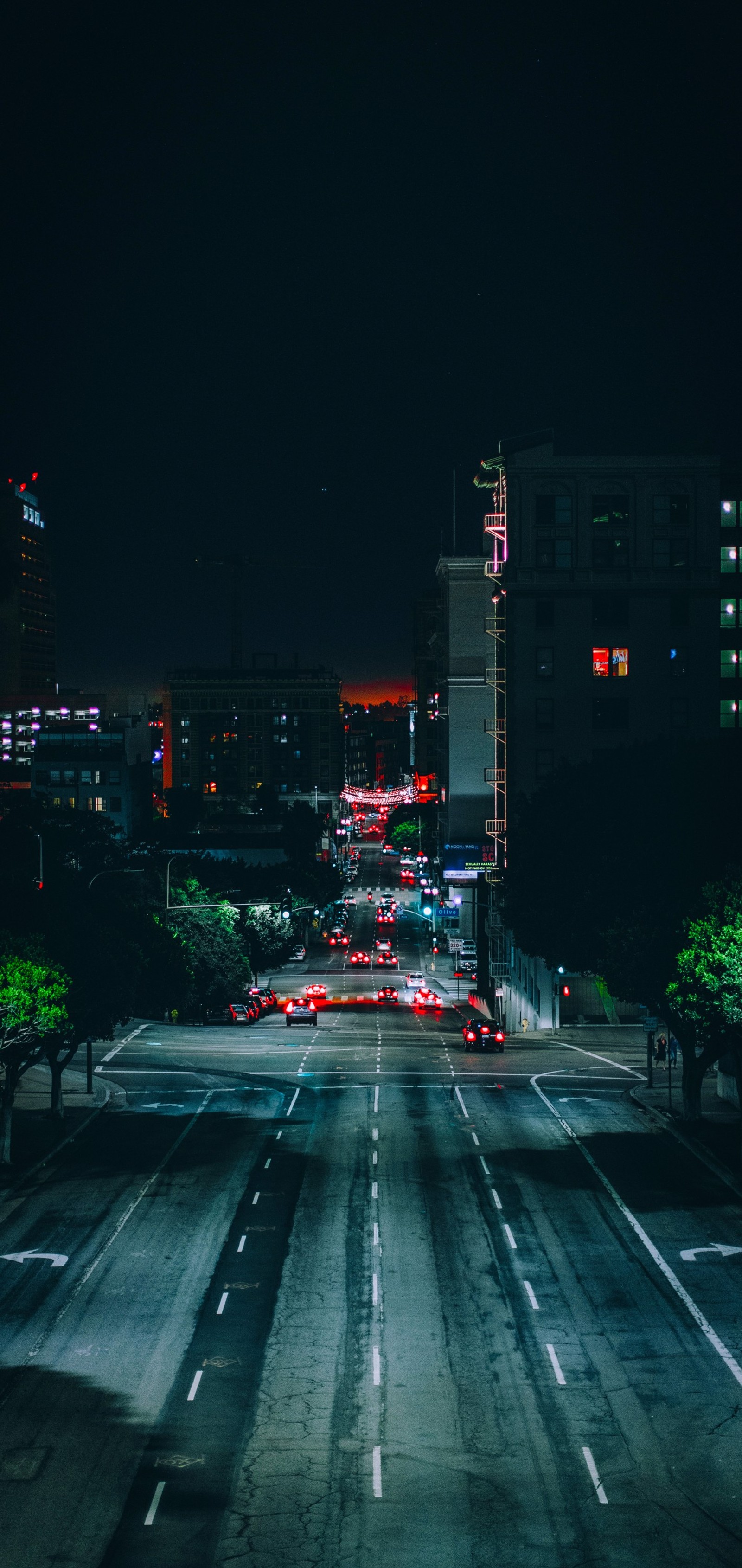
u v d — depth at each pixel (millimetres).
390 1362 26391
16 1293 30703
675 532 101688
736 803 59750
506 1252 33875
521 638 101438
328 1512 20219
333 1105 55250
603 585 101000
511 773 102312
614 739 101312
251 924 110562
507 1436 22969
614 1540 19438
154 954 64812
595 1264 32844
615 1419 23672
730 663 102750
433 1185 40750
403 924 183625
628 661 101438
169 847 156375
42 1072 66125
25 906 51031
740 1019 41844
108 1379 25484
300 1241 34844
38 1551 18984
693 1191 40031
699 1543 19359
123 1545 19188
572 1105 55156
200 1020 95375
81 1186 41156
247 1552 18984
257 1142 47562
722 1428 23312
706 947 43562
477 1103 55719
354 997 116312
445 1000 117375
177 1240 34969
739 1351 26953
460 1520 20000
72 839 87125
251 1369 26016
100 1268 32625
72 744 164125
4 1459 22016
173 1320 28828
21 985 42656
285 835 168625
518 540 101750
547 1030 85875
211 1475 21453
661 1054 68750
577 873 66188
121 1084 62688
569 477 101688
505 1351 26969
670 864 60594
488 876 114875
